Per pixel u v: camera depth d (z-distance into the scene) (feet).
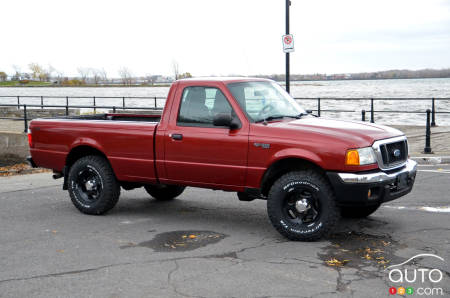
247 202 28.35
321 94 244.63
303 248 19.66
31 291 15.80
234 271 17.24
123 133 24.45
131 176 24.54
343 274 16.78
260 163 21.08
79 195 25.95
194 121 22.85
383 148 20.33
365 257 18.42
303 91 323.57
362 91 296.71
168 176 23.59
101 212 25.53
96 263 18.34
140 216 25.52
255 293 15.31
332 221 19.94
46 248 20.29
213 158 22.17
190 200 29.07
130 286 16.06
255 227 23.11
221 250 19.65
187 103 23.12
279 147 20.62
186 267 17.74
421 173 34.68
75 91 352.08
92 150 26.40
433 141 48.52
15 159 56.59
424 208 25.39
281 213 20.67
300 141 20.31
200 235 21.86
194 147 22.58
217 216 25.29
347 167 19.51
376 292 15.26
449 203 26.30
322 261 18.10
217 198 29.40
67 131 26.22
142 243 20.79
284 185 20.52
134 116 29.86
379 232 21.54
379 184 19.67
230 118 21.09
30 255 19.42
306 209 20.34
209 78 23.13
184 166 22.97
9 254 19.58
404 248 19.35
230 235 21.79
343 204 19.88
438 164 38.58
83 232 22.65
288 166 21.30
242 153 21.45
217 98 22.39
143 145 23.93
